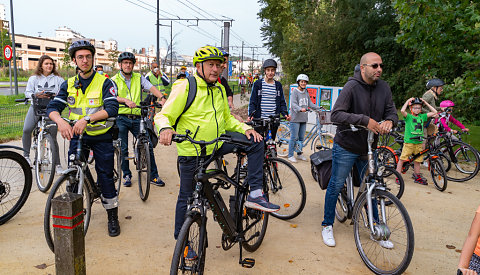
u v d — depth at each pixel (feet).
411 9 22.04
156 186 17.04
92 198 11.49
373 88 10.85
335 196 11.70
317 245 11.74
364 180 10.91
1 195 12.29
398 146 24.29
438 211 15.21
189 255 7.93
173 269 7.30
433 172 18.57
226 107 9.93
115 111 11.03
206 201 8.57
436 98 21.99
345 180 11.88
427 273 10.26
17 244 10.84
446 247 11.93
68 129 9.91
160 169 20.18
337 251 11.37
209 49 8.87
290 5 94.48
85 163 10.83
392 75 59.41
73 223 7.05
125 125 16.22
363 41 62.95
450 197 17.12
